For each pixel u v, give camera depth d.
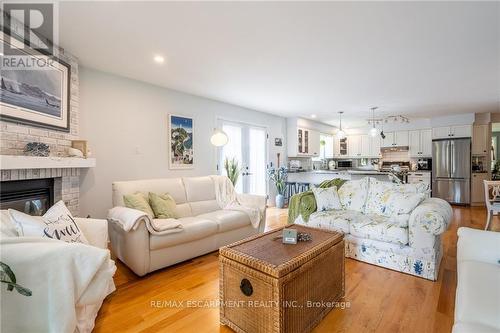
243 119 5.42
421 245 2.35
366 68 3.17
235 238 3.29
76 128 2.91
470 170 6.05
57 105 2.59
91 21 2.13
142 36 2.38
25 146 2.20
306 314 1.63
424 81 3.66
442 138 6.45
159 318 1.79
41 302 1.22
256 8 1.94
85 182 3.17
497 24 2.15
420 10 1.96
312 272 1.68
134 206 2.67
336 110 5.70
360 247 2.77
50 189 2.58
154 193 2.99
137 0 1.84
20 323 1.20
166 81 3.71
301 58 2.87
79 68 3.09
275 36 2.38
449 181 6.27
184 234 2.64
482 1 1.85
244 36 2.38
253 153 5.74
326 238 1.98
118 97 3.47
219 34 2.34
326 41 2.47
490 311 1.07
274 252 1.69
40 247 1.25
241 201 3.79
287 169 6.38
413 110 5.69
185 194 3.42
